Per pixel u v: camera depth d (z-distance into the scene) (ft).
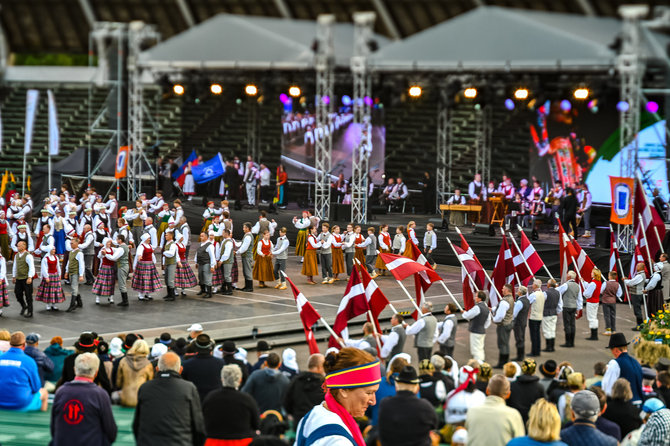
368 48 109.09
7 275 87.51
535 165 125.80
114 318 68.59
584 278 73.36
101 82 153.89
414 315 56.59
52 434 24.16
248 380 33.96
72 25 154.92
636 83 94.48
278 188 125.18
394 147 142.61
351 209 104.99
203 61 116.06
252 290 81.92
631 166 92.07
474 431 25.90
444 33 105.09
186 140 149.38
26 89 157.38
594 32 101.76
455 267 99.45
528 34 102.27
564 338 69.21
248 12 142.20
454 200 109.91
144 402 24.36
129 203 113.50
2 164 150.92
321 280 88.84
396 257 56.95
